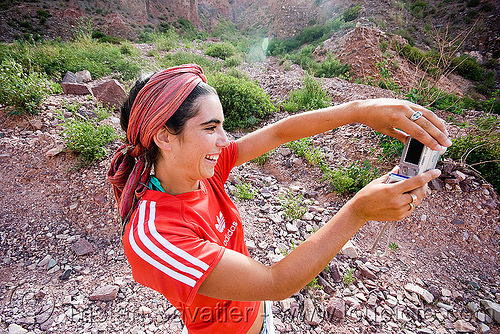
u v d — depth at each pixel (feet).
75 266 9.59
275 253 9.69
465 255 11.43
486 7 78.38
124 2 105.81
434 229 12.28
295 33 93.04
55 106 17.65
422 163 2.64
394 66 45.32
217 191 3.60
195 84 2.56
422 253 11.23
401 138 3.05
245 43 84.89
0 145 13.85
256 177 14.67
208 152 2.69
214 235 2.92
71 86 20.42
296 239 10.53
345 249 10.21
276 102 25.93
